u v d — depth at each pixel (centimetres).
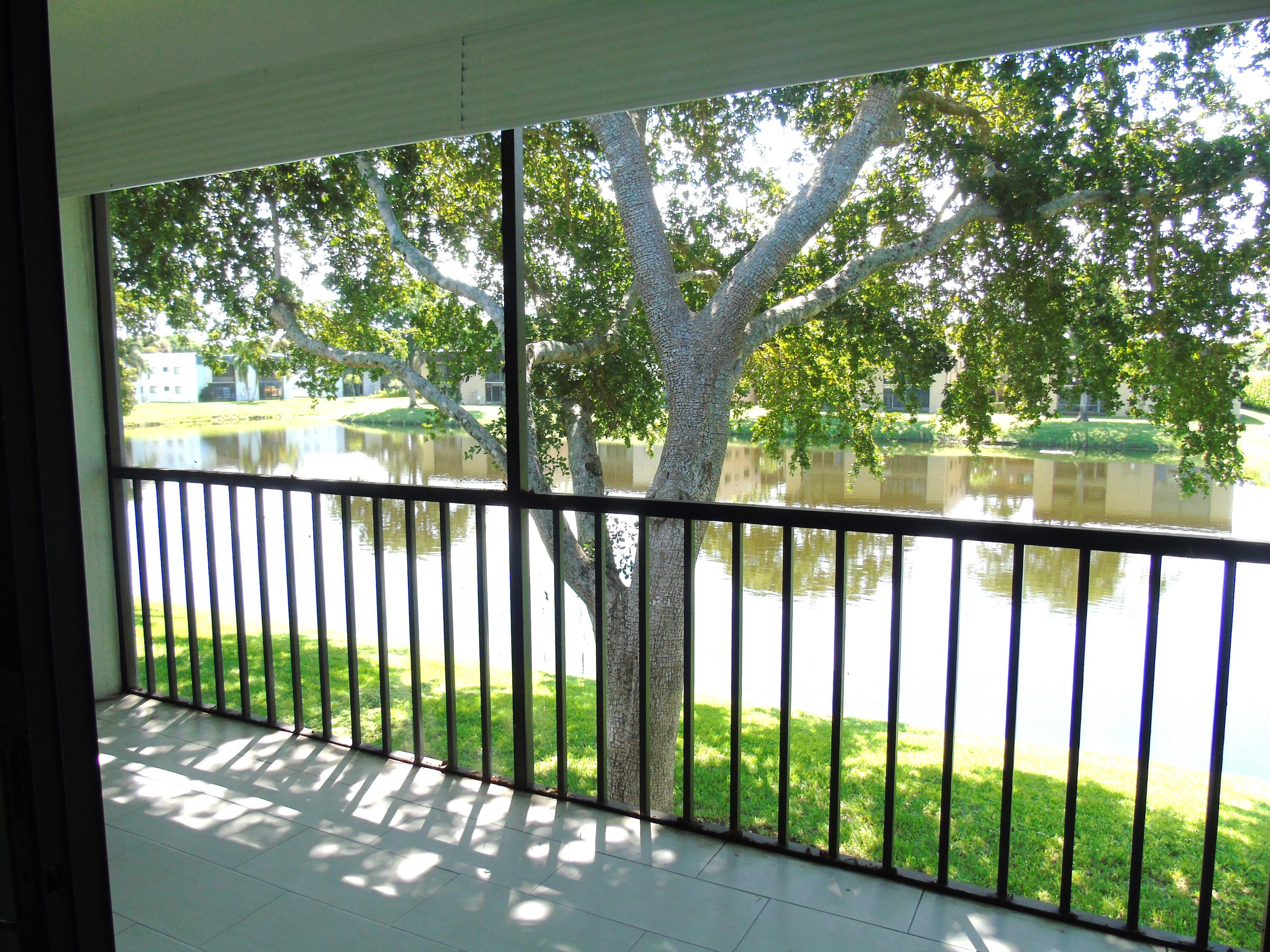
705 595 579
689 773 212
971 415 432
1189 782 358
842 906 180
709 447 504
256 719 283
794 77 191
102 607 305
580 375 566
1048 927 172
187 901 183
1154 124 388
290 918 177
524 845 206
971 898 181
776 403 529
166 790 235
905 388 470
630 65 207
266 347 528
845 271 470
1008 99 427
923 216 452
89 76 254
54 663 83
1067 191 402
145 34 222
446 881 191
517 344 222
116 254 465
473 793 234
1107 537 159
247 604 678
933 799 360
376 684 517
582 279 563
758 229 521
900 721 482
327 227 533
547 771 453
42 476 81
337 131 245
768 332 489
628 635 578
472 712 491
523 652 229
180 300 493
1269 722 386
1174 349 381
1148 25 162
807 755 424
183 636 552
